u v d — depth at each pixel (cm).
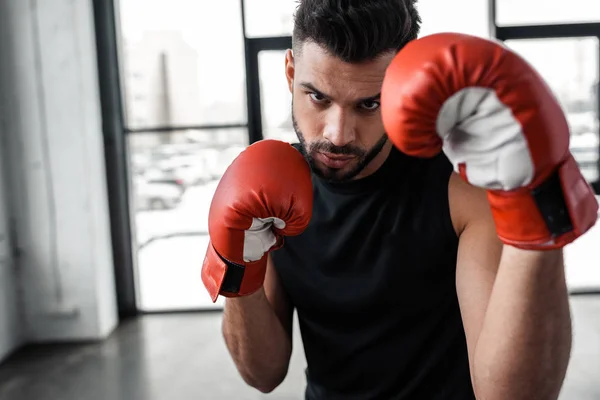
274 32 384
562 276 56
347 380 92
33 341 366
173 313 408
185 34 390
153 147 405
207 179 420
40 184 356
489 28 378
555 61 382
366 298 87
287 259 93
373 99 72
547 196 53
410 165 86
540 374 57
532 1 374
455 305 86
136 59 393
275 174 75
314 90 73
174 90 397
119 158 392
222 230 75
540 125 50
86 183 357
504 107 50
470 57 50
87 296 363
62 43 347
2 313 340
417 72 52
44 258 361
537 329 56
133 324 392
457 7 376
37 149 354
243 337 91
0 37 346
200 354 331
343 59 69
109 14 380
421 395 87
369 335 88
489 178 53
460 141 55
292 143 103
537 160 51
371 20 68
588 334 332
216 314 404
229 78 393
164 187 425
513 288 56
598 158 391
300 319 97
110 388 289
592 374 279
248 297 88
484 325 61
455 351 86
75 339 365
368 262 87
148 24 389
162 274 452
